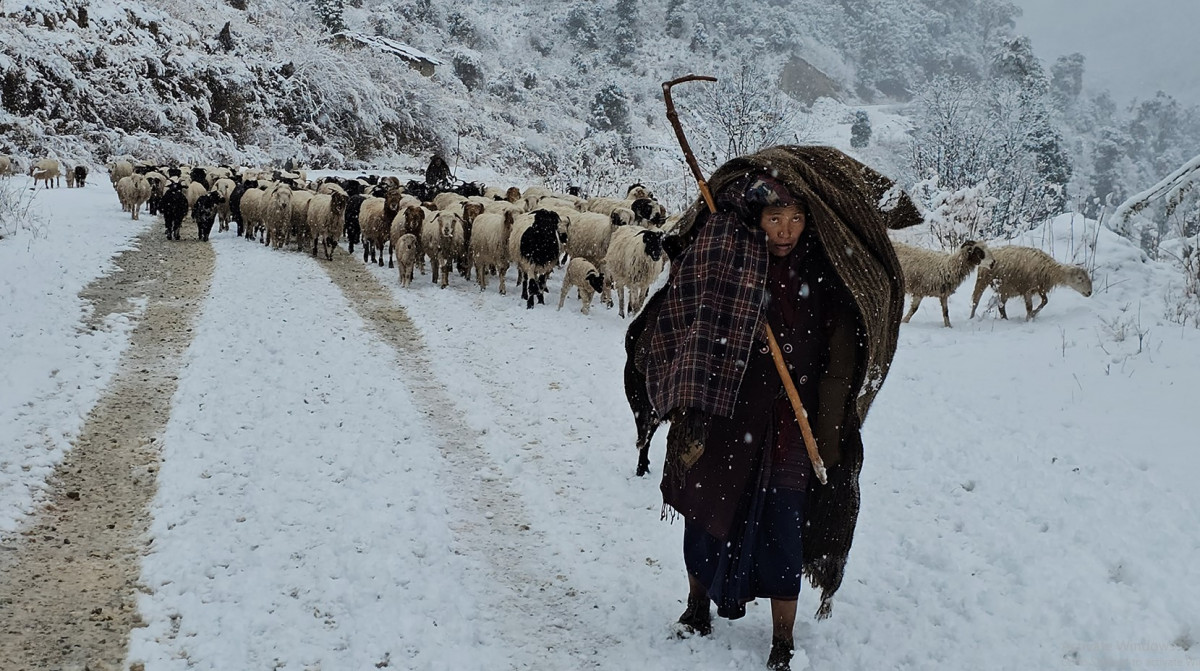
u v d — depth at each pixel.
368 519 5.23
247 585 4.45
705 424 3.76
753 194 3.59
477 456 6.45
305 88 49.19
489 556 4.89
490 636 4.08
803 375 3.71
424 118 56.25
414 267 15.27
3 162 28.77
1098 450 5.91
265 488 5.67
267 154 45.62
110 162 34.56
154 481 5.77
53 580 4.46
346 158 49.97
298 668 3.78
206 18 52.03
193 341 9.35
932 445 6.39
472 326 10.81
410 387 8.11
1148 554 4.53
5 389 7.10
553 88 88.94
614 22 112.31
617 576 4.66
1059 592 4.30
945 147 29.33
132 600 4.30
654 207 13.28
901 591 4.49
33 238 14.45
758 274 3.61
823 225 3.58
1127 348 8.22
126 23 43.38
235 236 19.12
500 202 15.97
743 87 25.50
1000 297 10.47
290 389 7.79
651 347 3.87
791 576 3.64
